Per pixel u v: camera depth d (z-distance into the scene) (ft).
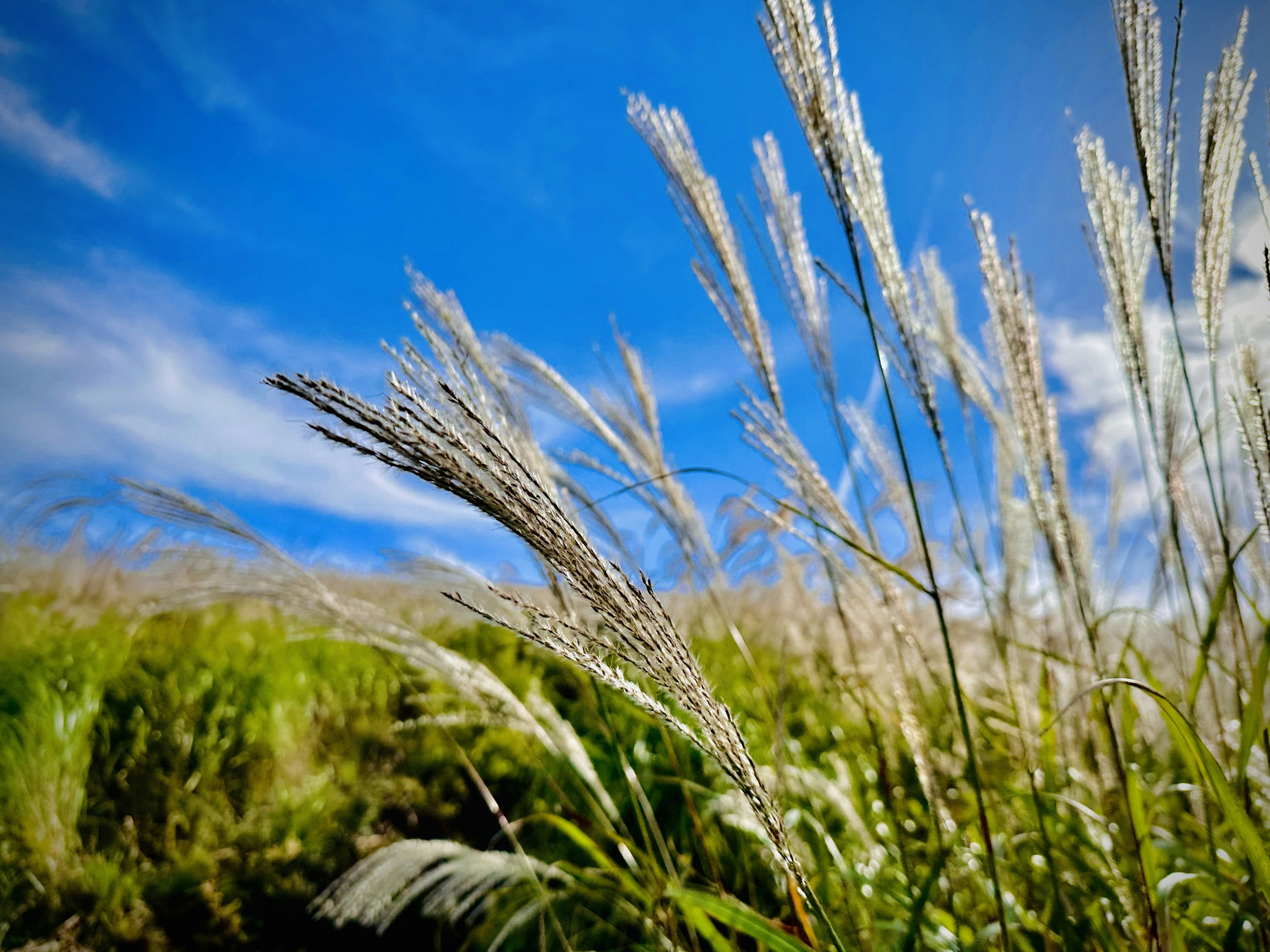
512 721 2.05
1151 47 1.45
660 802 2.67
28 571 4.00
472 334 1.80
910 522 2.43
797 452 1.88
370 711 3.70
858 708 2.98
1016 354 1.79
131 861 2.54
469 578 1.80
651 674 1.03
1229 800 1.19
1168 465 1.67
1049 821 2.02
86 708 2.98
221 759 3.11
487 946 2.22
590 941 2.23
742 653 2.19
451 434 0.99
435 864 1.89
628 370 2.29
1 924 2.25
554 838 2.67
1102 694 1.64
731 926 1.70
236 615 4.88
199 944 2.26
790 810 2.25
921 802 2.48
